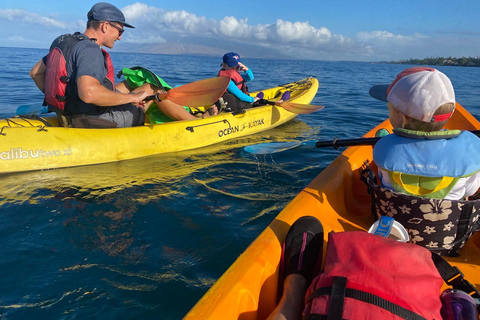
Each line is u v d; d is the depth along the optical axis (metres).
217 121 4.55
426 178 1.40
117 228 2.41
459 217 1.45
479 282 1.49
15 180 3.11
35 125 3.39
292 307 1.17
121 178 3.25
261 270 1.33
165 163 3.70
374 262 1.05
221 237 2.36
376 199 1.66
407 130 1.42
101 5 3.41
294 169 3.68
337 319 0.91
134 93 3.88
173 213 2.64
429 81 1.33
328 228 1.80
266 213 2.70
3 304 1.71
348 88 12.71
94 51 3.27
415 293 0.97
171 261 2.09
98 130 3.60
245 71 5.48
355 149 2.65
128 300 1.77
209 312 1.07
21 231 2.31
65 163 3.39
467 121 3.80
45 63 3.61
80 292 1.81
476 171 1.37
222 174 3.46
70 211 2.60
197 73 18.44
